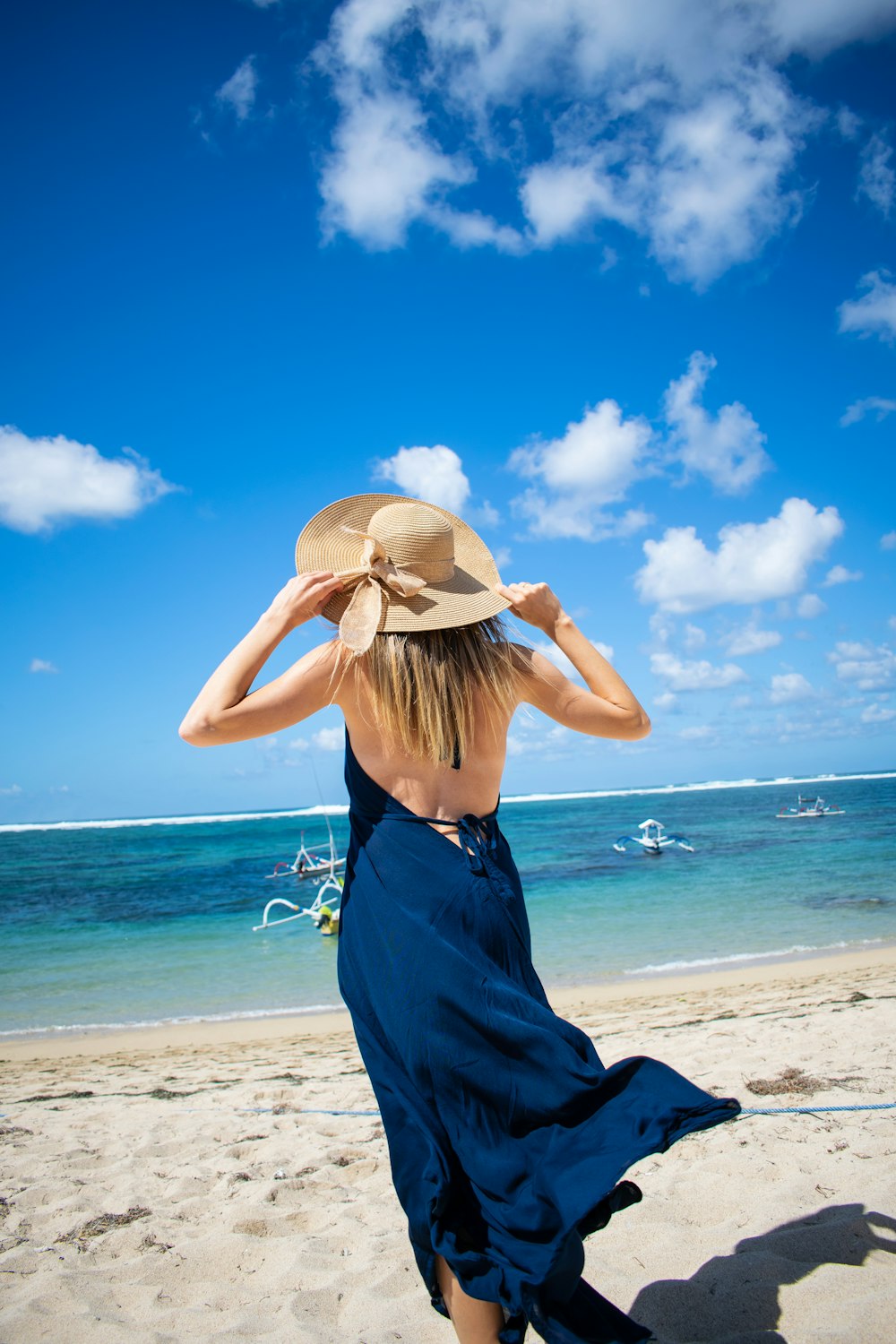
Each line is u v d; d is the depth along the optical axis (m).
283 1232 3.09
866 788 104.94
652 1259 2.49
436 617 1.76
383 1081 1.67
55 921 20.70
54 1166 4.07
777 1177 3.00
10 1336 2.38
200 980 13.16
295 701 1.74
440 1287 1.61
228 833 58.56
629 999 9.43
